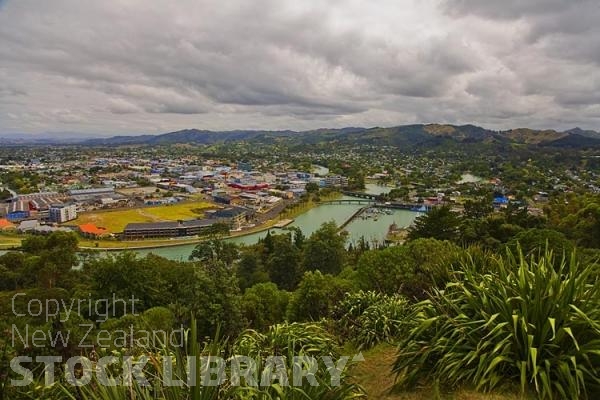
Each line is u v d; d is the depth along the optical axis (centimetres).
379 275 2136
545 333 614
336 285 2455
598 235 4444
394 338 1121
